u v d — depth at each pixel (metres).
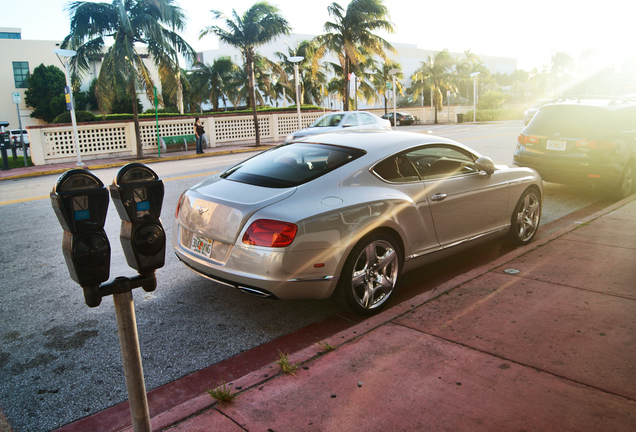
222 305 4.08
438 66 50.66
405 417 2.34
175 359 3.21
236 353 3.28
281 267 3.22
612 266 4.34
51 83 41.25
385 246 3.75
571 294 3.76
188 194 3.93
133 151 20.20
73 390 2.88
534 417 2.31
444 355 2.91
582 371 2.70
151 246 1.80
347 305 3.58
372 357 2.92
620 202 6.93
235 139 24.20
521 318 3.38
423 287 4.42
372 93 38.88
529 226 5.42
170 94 19.56
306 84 39.94
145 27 17.61
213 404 2.50
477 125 36.59
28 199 9.64
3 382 2.97
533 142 7.80
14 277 4.91
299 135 14.59
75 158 18.78
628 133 7.43
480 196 4.61
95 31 17.64
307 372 2.78
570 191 8.59
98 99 18.14
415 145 4.23
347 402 2.48
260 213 3.31
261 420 2.36
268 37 22.20
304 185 3.57
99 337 3.57
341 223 3.40
